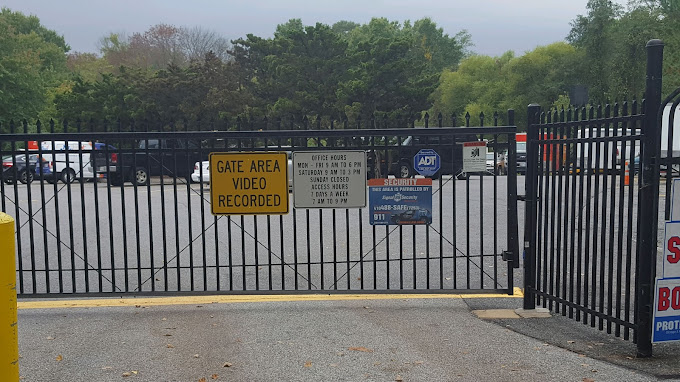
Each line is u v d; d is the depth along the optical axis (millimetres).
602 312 5383
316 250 9766
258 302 6594
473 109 63906
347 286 6945
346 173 6387
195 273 8328
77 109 33844
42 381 4492
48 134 6191
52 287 7535
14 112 46969
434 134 6359
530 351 5086
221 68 38406
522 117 63312
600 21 51906
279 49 43000
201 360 4895
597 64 51438
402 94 35469
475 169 6570
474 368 4715
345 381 4480
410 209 6492
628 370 4645
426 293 6609
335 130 6277
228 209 6363
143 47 75500
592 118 5348
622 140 4965
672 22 43312
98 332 5621
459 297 6801
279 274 8203
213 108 34812
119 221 13258
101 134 6219
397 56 37625
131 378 4547
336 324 5828
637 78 43469
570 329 5691
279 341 5344
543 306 6336
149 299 6742
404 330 5652
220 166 6297
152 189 20953
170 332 5605
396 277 8008
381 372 4648
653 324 4801
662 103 4668
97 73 66812
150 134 6250
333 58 40438
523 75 63188
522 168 26234
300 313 6203
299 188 6395
